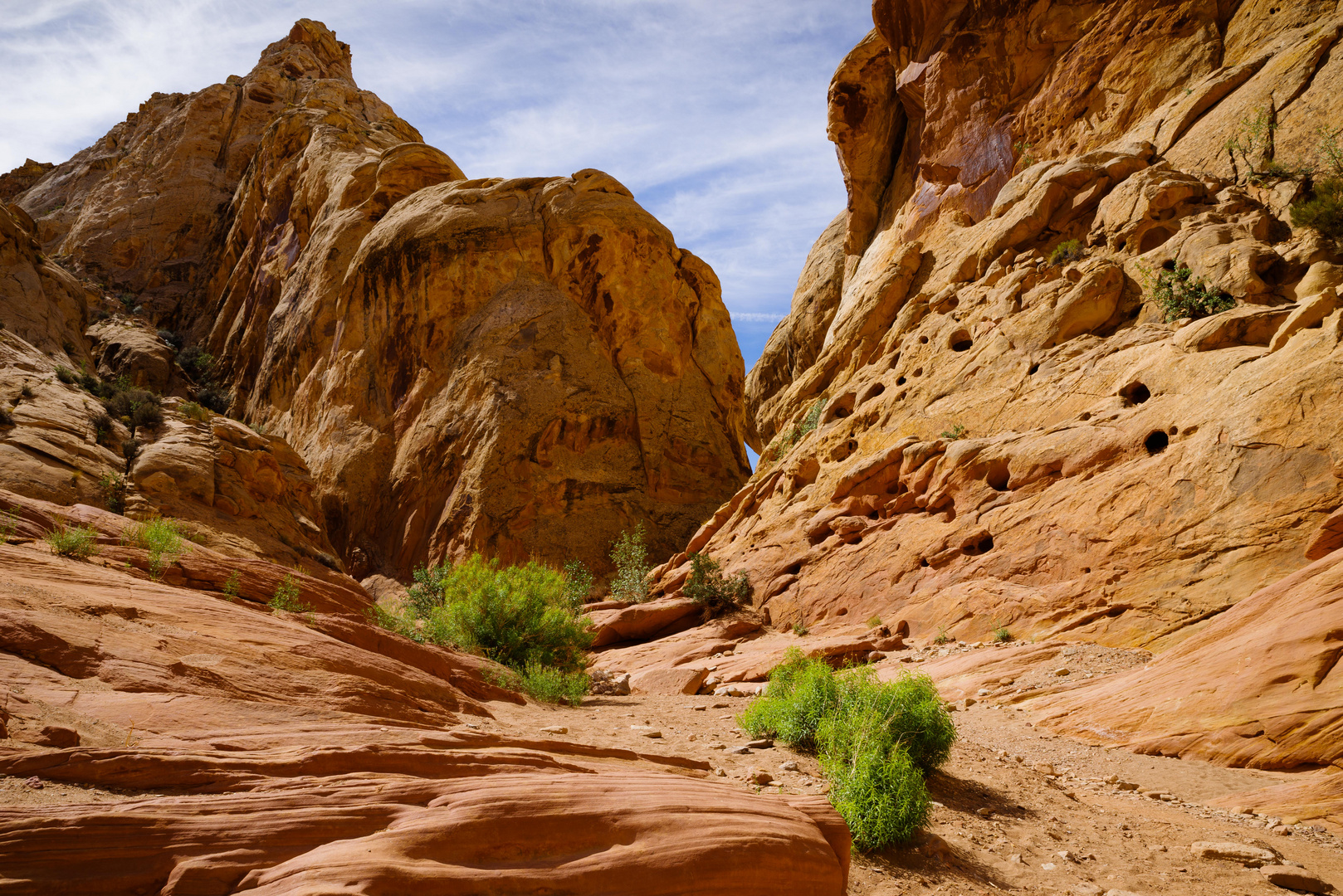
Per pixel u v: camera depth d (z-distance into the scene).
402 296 35.59
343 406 35.56
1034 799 6.43
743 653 16.77
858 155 34.12
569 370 32.34
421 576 19.31
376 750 3.66
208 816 2.87
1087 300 18.59
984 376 19.78
